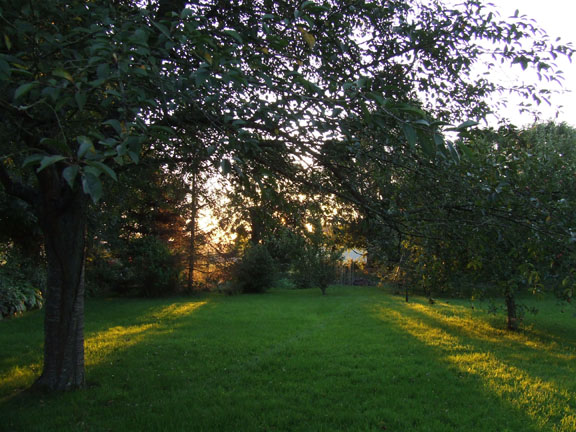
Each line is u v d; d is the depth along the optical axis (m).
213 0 3.83
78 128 2.32
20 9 2.13
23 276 12.53
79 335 4.95
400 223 3.13
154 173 5.70
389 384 5.23
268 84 2.02
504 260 3.18
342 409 4.43
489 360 6.45
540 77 2.97
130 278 16.23
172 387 5.10
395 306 12.85
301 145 2.97
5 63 1.40
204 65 1.75
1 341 7.79
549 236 2.30
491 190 2.35
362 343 7.52
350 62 3.67
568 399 4.78
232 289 17.75
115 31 1.93
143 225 16.84
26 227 7.68
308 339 7.86
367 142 2.73
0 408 4.33
